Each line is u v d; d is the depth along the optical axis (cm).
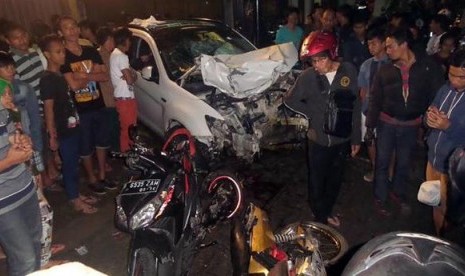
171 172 268
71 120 383
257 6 1034
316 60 297
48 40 346
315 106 317
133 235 256
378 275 113
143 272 238
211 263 331
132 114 477
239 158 474
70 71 396
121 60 452
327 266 277
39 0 729
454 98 276
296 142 498
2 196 229
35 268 260
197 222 294
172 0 984
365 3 1309
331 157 332
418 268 111
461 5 885
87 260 348
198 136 452
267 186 450
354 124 325
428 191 271
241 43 585
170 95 489
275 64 461
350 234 364
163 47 530
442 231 273
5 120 225
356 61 504
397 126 351
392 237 129
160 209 252
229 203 307
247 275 243
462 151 230
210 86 474
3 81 234
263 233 274
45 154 435
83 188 471
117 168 516
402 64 332
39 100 404
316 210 360
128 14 861
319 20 672
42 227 279
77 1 791
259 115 472
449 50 483
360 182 450
